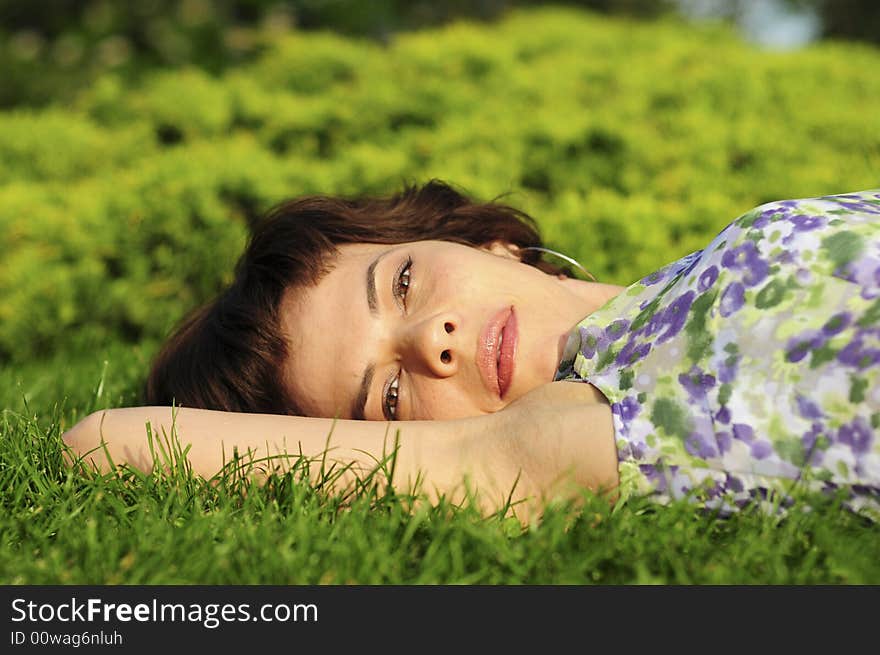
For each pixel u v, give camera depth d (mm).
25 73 9500
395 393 2449
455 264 2459
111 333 4551
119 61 9844
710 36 9539
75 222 4605
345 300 2521
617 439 1976
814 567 1738
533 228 3332
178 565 1805
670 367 2000
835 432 1795
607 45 8320
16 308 4320
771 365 1882
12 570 1803
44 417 2967
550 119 5402
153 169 5020
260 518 2027
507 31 8836
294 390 2580
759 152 5199
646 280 2348
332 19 10422
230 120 6656
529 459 2061
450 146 5430
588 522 1844
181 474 2148
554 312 2467
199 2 10203
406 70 7066
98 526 1960
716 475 1897
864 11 12586
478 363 2346
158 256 4617
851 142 5637
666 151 5176
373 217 2850
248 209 4820
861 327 1818
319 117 6355
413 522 1844
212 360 2693
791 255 1964
